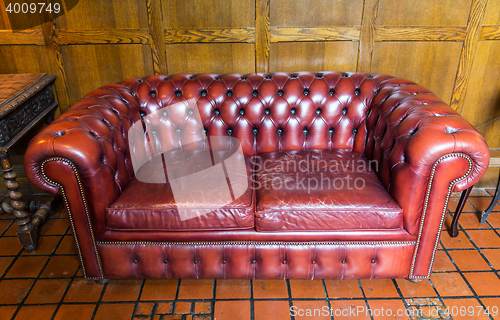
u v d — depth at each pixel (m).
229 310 1.67
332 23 2.31
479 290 1.76
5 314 1.66
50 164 1.51
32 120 2.11
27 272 1.91
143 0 2.24
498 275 1.85
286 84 2.12
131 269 1.75
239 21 2.30
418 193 1.56
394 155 1.64
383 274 1.74
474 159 1.47
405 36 2.32
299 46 2.36
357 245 1.69
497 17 2.27
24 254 2.04
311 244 1.69
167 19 2.29
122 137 1.83
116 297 1.75
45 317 1.64
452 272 1.88
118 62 2.38
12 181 1.92
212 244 1.70
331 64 2.41
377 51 2.37
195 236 1.67
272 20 2.30
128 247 1.70
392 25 2.31
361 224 1.64
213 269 1.74
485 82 2.42
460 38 2.31
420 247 1.68
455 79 2.43
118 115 1.89
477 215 2.33
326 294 1.75
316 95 2.09
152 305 1.70
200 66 2.41
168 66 2.40
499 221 2.27
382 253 1.70
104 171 1.60
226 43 2.36
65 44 2.32
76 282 1.84
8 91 1.98
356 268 1.73
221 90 2.11
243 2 2.25
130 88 2.11
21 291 1.79
